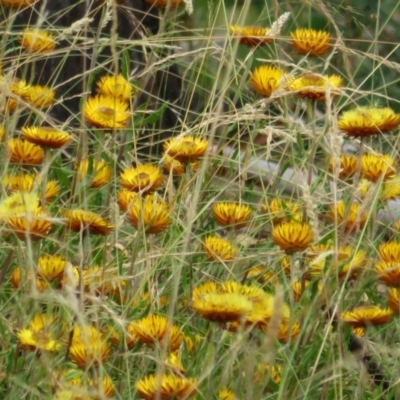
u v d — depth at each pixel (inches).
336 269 74.5
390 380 75.9
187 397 69.2
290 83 81.4
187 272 80.4
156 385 69.4
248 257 78.2
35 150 79.2
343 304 76.7
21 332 72.2
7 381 73.8
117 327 74.8
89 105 80.8
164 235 82.1
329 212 80.1
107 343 74.5
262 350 70.2
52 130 77.7
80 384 71.6
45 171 76.4
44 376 72.7
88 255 78.2
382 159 77.4
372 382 76.5
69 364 73.7
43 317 74.7
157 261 78.9
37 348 71.7
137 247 77.5
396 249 75.2
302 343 75.0
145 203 77.3
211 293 71.1
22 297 75.0
